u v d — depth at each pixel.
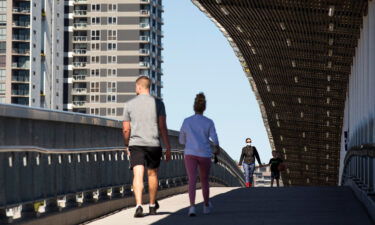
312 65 106.50
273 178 52.94
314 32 84.25
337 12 68.50
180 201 30.23
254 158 47.69
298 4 71.50
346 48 84.81
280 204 26.91
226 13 84.31
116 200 24.70
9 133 15.20
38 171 17.25
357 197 30.09
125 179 27.11
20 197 15.98
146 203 29.27
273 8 76.50
